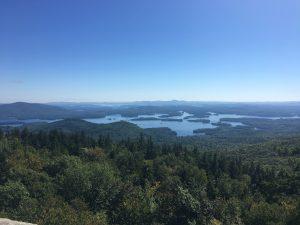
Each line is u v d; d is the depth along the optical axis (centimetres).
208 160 10756
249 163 12194
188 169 8825
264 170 10494
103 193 5612
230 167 10150
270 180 8506
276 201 6919
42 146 11450
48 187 5894
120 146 12156
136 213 4697
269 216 4728
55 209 4019
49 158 9212
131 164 9306
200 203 4756
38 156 9056
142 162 9494
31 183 6247
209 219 4606
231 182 8312
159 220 4703
